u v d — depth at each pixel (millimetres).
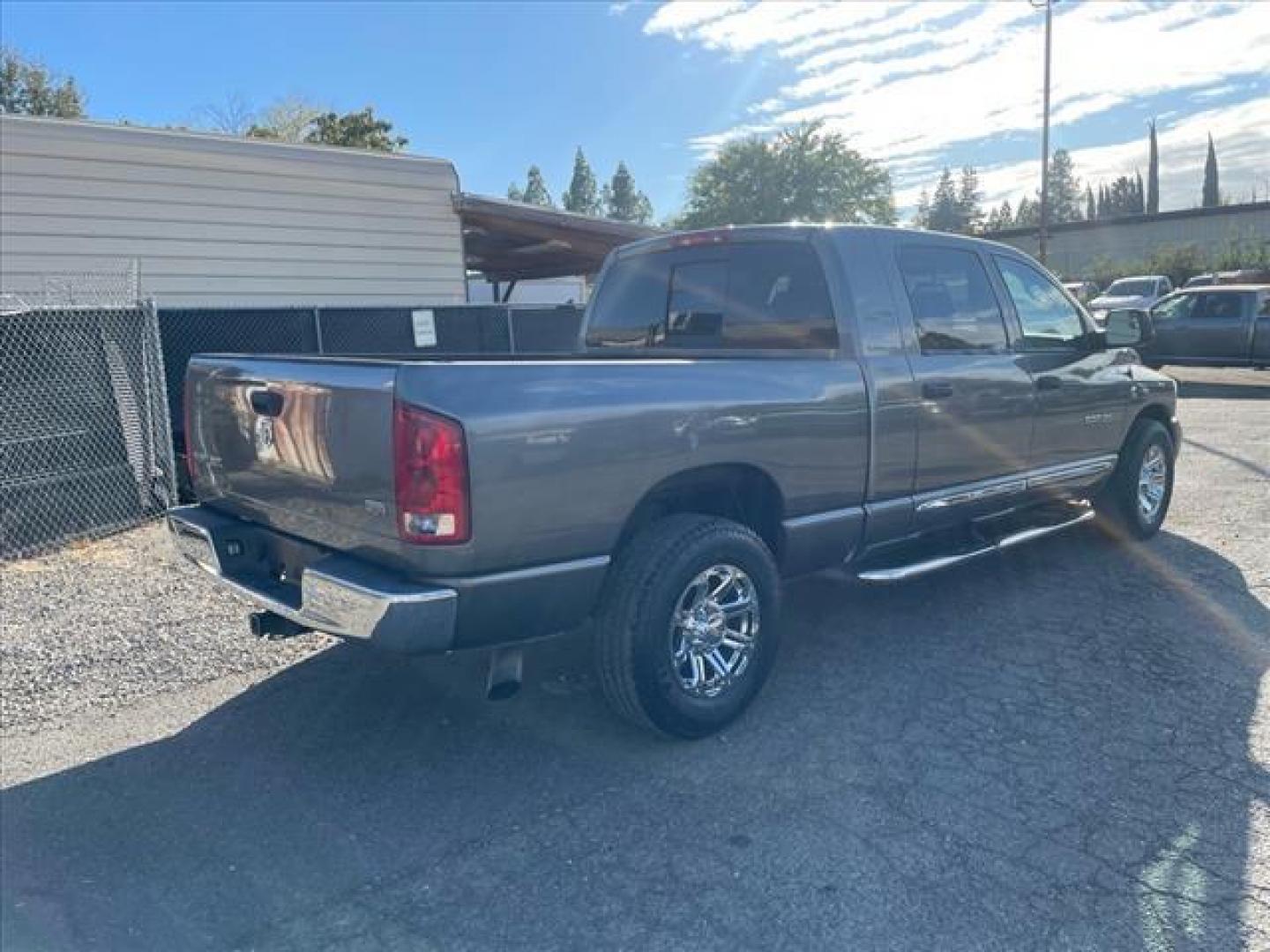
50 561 6254
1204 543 6293
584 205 99000
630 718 3475
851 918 2547
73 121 9648
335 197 11609
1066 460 5449
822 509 4016
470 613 2943
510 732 3713
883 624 4855
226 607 5277
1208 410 13578
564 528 3088
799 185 51000
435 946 2469
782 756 3461
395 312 10148
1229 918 2508
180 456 8242
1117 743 3498
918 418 4332
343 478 3076
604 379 3213
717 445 3512
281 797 3240
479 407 2875
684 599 3477
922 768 3348
